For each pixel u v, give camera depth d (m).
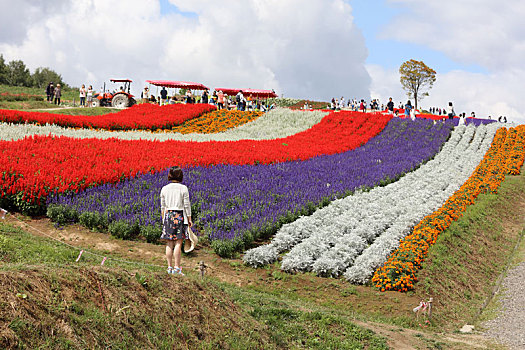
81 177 15.90
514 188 25.45
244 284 11.73
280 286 12.02
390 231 16.34
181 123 39.69
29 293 4.87
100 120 33.53
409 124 42.38
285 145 31.70
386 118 44.19
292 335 7.97
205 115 42.97
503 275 15.02
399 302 11.79
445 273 13.99
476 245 17.20
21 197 13.84
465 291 13.50
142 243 13.12
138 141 25.47
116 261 10.88
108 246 12.52
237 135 37.50
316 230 15.59
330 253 13.79
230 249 13.24
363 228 16.08
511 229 19.89
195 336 6.20
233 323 7.08
